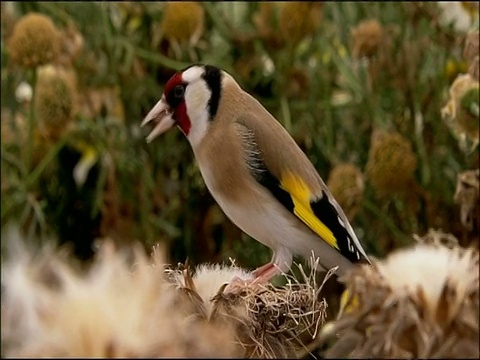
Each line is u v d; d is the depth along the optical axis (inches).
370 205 180.5
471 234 177.9
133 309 50.0
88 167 195.8
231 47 201.2
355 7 198.8
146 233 194.7
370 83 188.4
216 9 202.2
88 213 208.4
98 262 55.9
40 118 176.2
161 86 206.7
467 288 61.9
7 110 191.9
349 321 62.5
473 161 181.2
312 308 93.5
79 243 205.9
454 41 183.3
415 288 62.0
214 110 136.2
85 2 198.5
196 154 138.1
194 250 204.4
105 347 47.8
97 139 193.2
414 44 186.9
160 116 139.8
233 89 137.5
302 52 204.5
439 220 184.2
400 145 177.2
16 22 187.5
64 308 49.7
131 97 201.2
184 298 78.5
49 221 203.5
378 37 184.4
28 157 179.3
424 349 60.9
